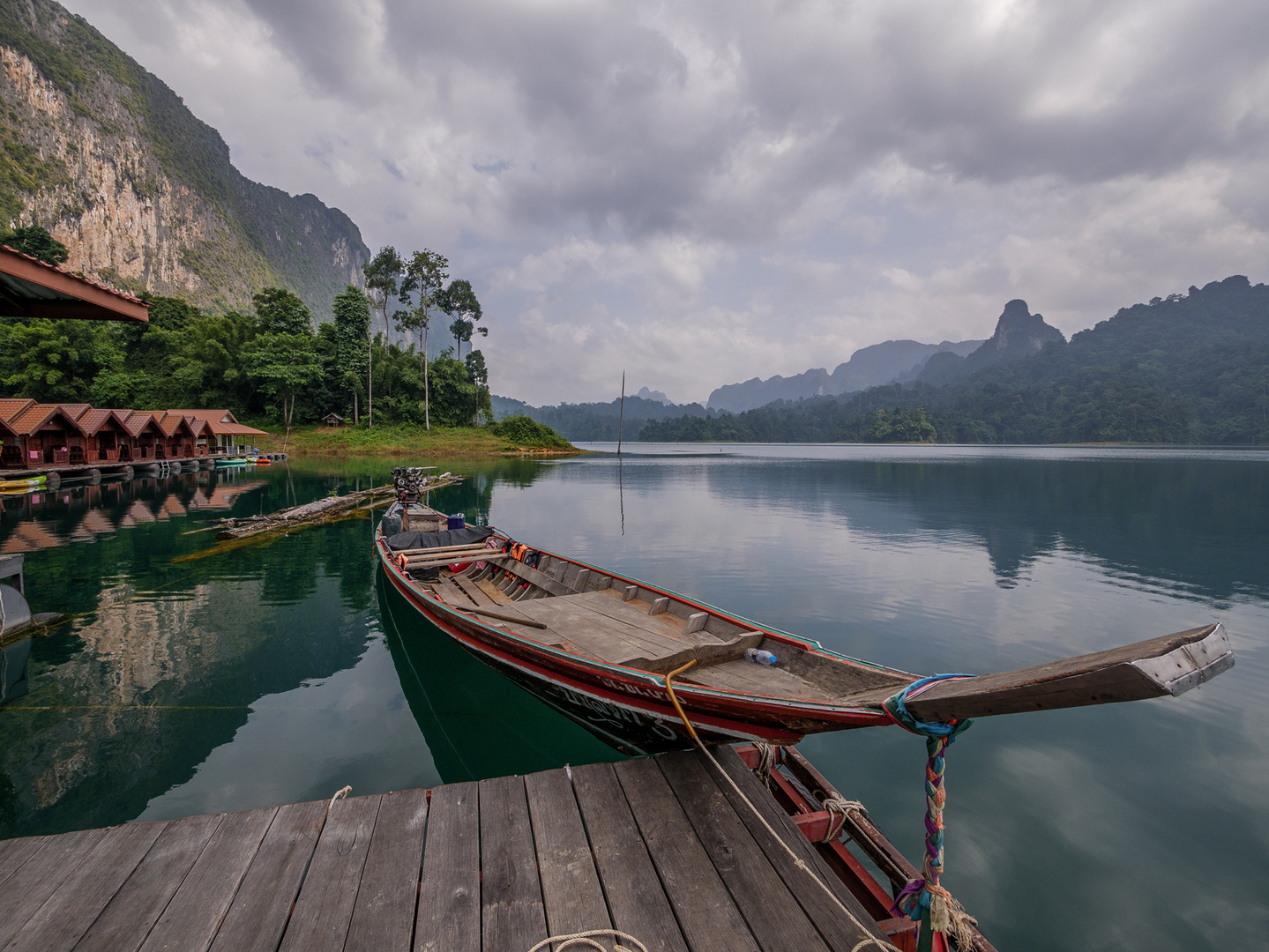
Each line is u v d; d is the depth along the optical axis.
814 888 3.30
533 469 46.94
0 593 8.62
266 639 8.85
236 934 2.94
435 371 70.19
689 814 3.91
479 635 6.52
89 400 49.94
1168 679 2.03
